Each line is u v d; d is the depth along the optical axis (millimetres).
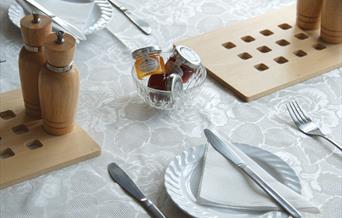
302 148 979
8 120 974
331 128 1031
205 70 1097
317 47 1245
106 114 1026
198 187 868
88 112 1027
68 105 914
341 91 1130
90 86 1094
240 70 1144
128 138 976
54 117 922
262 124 1029
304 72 1154
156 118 1024
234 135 999
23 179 876
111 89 1091
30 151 916
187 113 1041
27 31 898
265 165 907
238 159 890
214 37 1247
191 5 1393
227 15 1357
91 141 946
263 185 850
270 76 1134
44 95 900
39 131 956
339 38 1246
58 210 832
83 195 858
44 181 879
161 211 843
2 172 874
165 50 1215
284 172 889
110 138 973
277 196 834
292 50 1221
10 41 1210
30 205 836
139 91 1037
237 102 1080
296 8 1317
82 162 919
